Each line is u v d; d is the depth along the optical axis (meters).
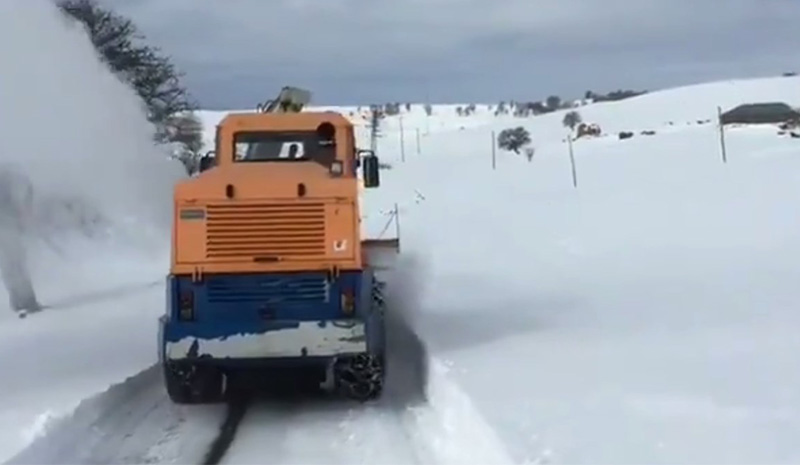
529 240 30.80
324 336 9.65
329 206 9.80
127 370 11.55
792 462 6.25
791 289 14.80
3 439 8.05
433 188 75.62
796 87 173.38
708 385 8.51
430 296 17.12
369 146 14.87
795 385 8.37
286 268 9.74
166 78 44.31
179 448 8.53
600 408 7.95
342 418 9.56
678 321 12.34
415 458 7.92
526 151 107.94
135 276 27.94
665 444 6.80
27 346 14.08
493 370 9.89
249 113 11.57
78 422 8.88
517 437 7.25
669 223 31.41
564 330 12.36
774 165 53.00
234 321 9.70
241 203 9.78
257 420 9.62
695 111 163.88
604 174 67.06
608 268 20.61
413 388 10.99
